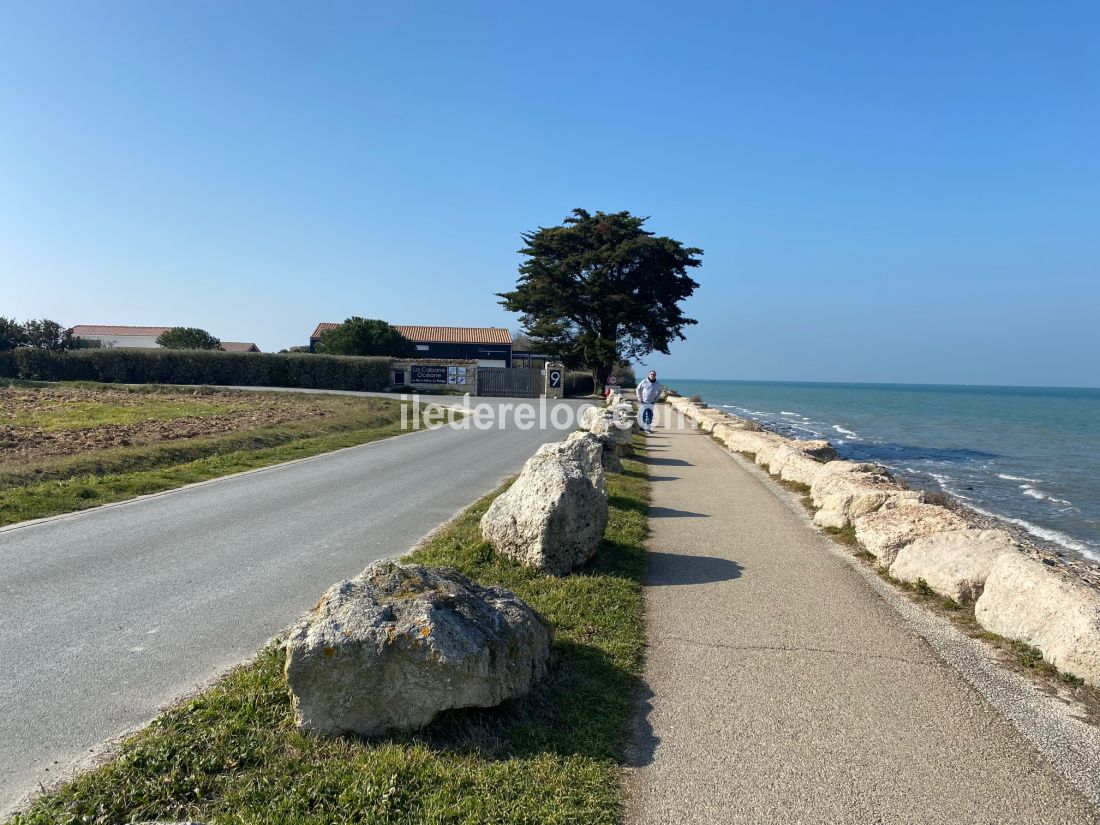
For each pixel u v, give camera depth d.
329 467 14.76
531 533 7.14
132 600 6.42
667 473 14.64
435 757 3.72
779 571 7.54
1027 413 66.12
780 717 4.37
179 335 59.53
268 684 4.45
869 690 4.77
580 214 51.12
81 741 4.00
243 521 9.66
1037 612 5.42
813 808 3.47
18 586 6.76
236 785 3.45
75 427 19.23
